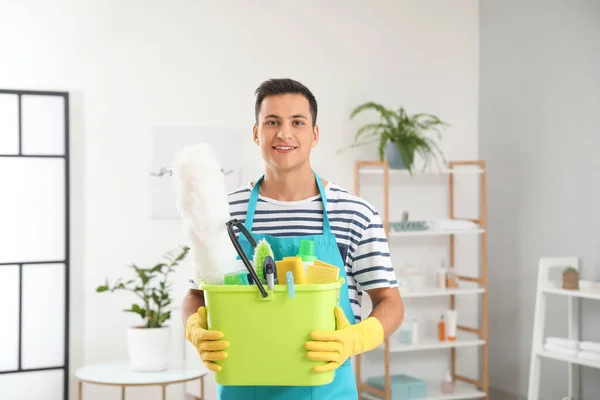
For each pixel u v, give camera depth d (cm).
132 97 396
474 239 466
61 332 383
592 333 381
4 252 374
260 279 144
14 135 375
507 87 446
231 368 139
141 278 359
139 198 396
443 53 461
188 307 175
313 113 167
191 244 144
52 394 382
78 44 386
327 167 434
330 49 436
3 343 374
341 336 139
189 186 142
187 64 405
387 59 448
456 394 429
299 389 156
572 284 370
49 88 382
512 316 443
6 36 375
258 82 419
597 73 384
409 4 454
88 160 388
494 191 458
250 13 418
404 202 454
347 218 169
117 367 354
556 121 410
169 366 357
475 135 466
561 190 407
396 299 168
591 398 383
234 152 413
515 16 439
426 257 461
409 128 426
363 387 432
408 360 454
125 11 394
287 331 138
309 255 156
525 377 433
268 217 171
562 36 406
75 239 387
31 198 378
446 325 437
